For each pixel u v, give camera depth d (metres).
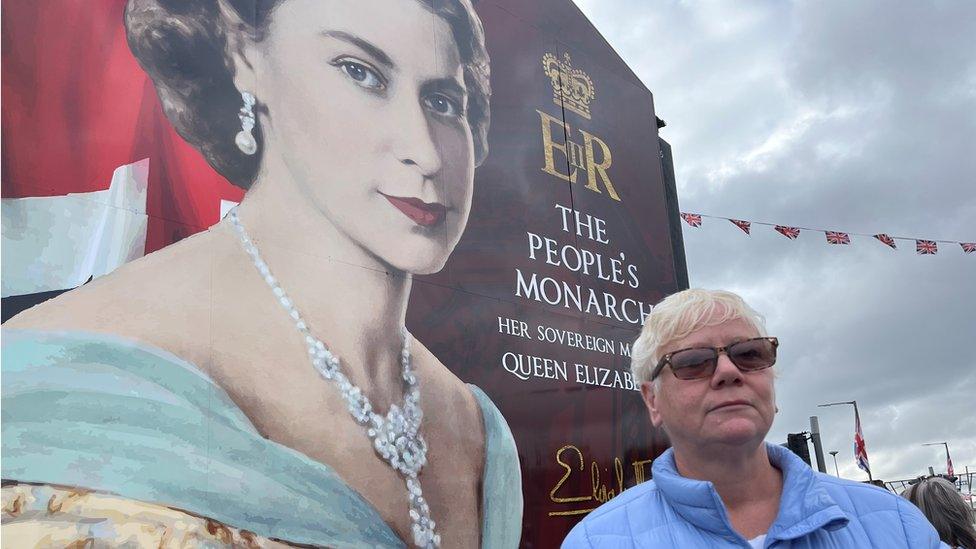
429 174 3.91
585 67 5.41
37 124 2.49
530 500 4.09
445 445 3.67
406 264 3.70
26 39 2.51
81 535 2.35
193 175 2.89
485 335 4.07
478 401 3.93
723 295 1.67
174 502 2.58
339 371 3.26
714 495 1.50
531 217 4.59
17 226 2.39
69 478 2.36
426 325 3.74
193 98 2.94
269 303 3.06
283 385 3.04
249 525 2.79
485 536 3.77
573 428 4.50
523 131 4.68
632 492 1.73
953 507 2.73
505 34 4.70
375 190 3.59
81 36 2.65
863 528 1.53
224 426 2.80
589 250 5.00
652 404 1.77
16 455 2.26
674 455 1.73
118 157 2.68
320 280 3.27
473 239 4.14
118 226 2.64
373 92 3.67
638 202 5.59
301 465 3.01
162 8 2.90
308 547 2.96
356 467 3.22
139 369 2.60
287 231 3.19
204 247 2.88
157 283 2.71
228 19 3.11
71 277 2.49
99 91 2.67
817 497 1.51
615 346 5.00
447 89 4.13
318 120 3.39
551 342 4.51
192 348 2.76
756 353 1.59
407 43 3.90
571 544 1.64
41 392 2.35
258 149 3.13
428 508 3.50
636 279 5.36
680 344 1.62
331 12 3.53
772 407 1.61
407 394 3.54
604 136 5.43
